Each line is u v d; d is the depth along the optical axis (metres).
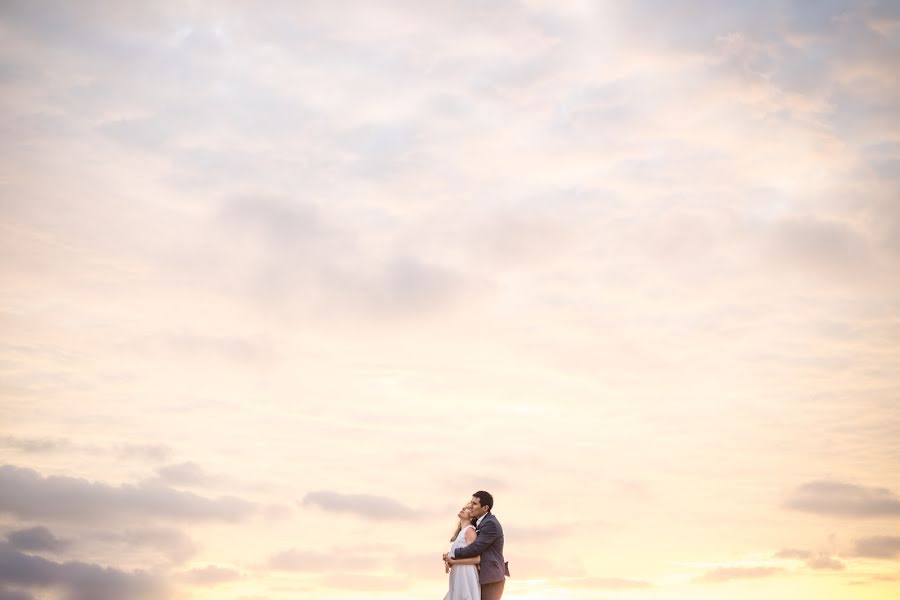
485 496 9.10
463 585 8.78
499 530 8.97
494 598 8.81
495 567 8.85
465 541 8.94
